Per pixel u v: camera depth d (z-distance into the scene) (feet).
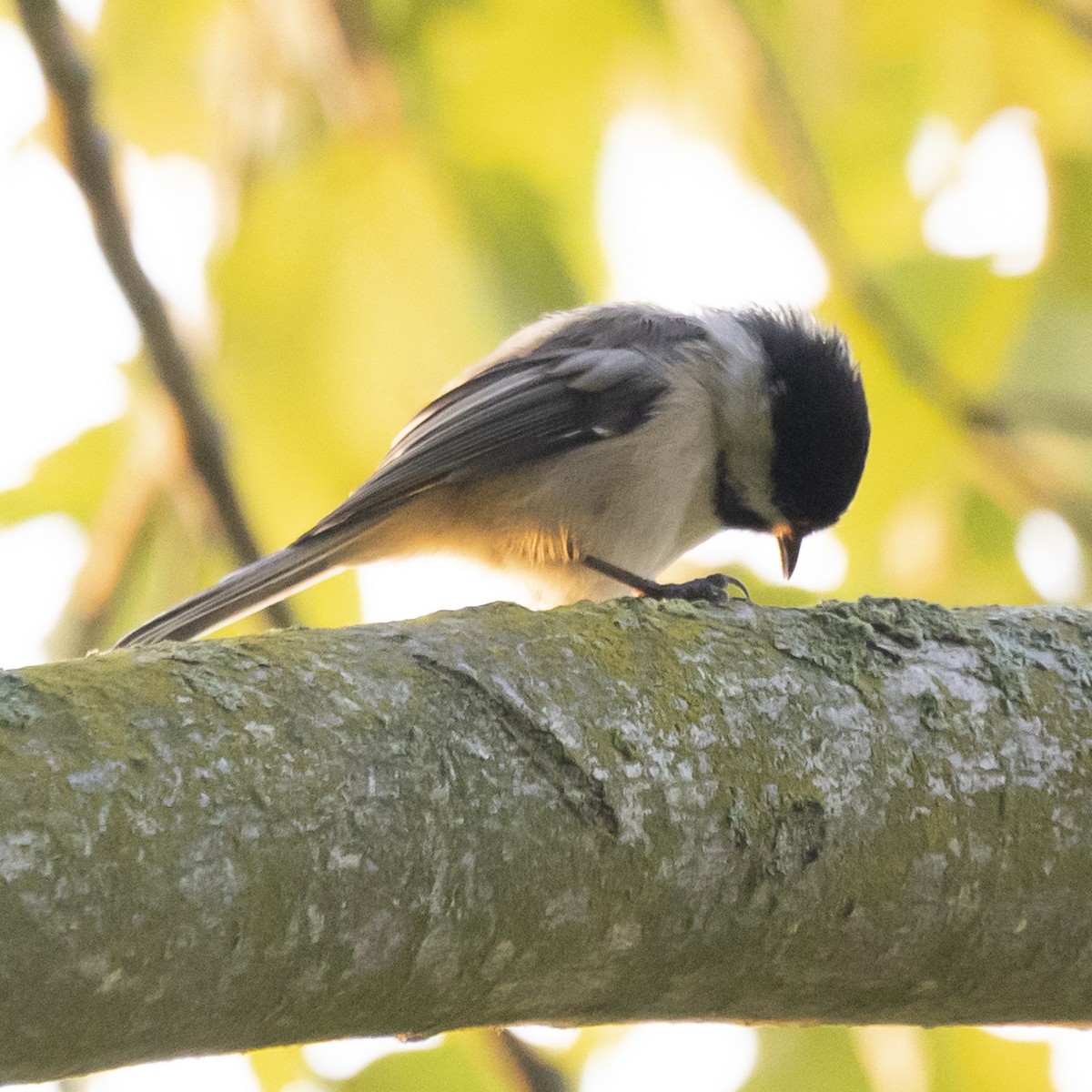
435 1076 24.81
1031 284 31.24
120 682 12.48
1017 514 31.60
